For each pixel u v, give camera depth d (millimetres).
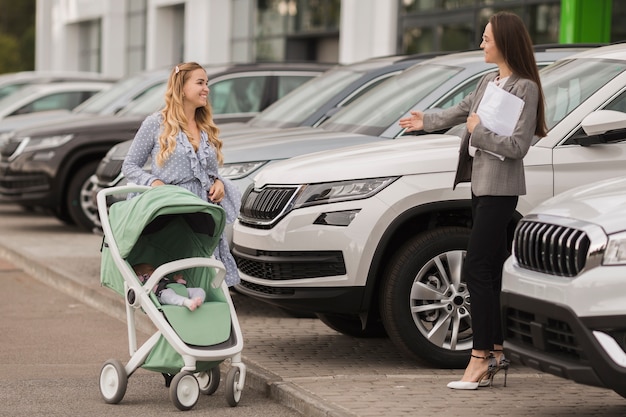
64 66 54469
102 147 21078
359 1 31562
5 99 28203
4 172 21359
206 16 40688
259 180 11172
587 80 10883
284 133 13875
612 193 8148
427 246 10461
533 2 25859
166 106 10070
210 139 10188
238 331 9406
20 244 20047
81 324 13602
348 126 13406
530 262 8203
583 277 7586
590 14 19844
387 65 15570
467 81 12805
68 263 17547
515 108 9086
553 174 10406
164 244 9797
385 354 11312
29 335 12875
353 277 10328
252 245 10867
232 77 19734
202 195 10117
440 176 10422
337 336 12250
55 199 21188
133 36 48906
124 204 9438
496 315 9562
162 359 9281
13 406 9445
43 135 21203
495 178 9258
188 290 9406
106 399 9547
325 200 10422
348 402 9047
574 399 9242
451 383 9625
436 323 10539
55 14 55188
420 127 9914
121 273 9344
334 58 35812
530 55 9281
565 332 7758
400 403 9023
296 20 36594
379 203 10312
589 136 10336
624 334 7453
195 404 9484
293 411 9328
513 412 8781
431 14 29406
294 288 10539
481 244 9430
